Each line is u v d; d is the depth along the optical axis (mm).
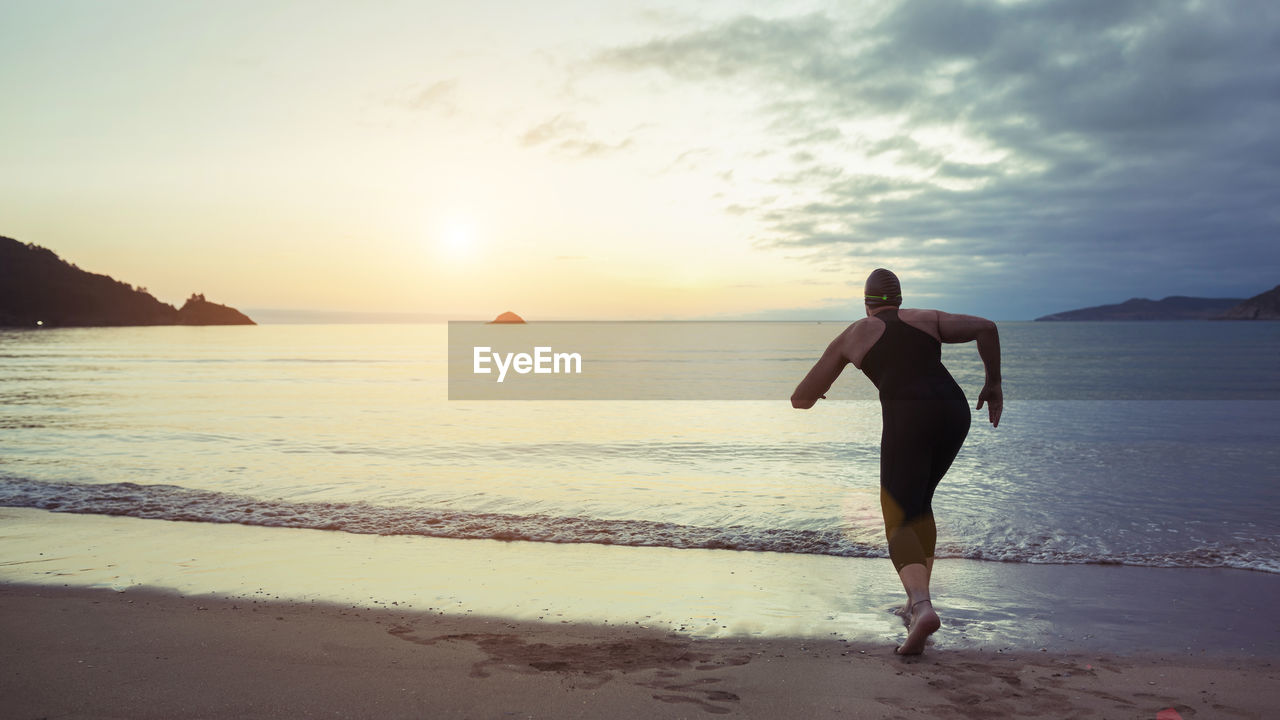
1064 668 2996
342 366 46000
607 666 2916
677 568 4824
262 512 6484
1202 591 4340
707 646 3234
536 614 3754
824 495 7871
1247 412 18188
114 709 2365
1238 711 2508
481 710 2406
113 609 3705
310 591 4156
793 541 5582
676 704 2496
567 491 8078
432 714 2363
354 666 2861
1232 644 3373
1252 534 5996
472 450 11531
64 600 3879
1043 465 9859
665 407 20266
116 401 21141
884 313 3471
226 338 122312
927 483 3256
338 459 10508
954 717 2416
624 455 11078
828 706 2504
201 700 2461
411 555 5117
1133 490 8039
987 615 3842
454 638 3297
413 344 95750
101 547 5242
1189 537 5875
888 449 3266
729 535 5766
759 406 20609
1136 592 4320
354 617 3635
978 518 6672
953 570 4859
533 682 2705
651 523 6164
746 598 4121
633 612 3816
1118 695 2662
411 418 16891
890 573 4719
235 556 5016
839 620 3703
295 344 93500
